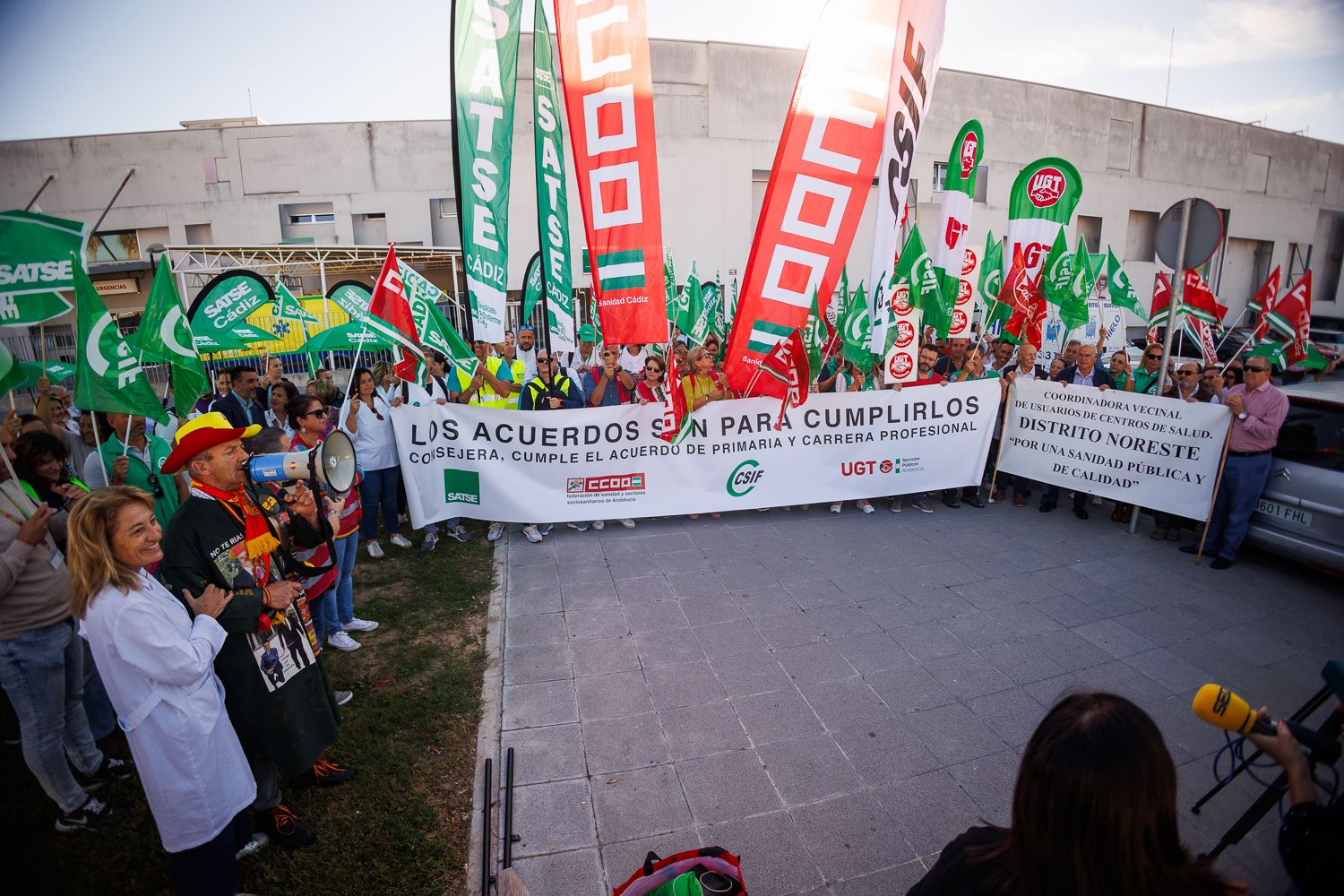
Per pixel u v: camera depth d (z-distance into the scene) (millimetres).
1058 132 24594
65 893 2756
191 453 2648
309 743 2938
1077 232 25656
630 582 5520
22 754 3740
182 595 2520
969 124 7234
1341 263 31219
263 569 2840
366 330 6492
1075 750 1018
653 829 2980
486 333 6516
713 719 3729
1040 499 7734
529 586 5484
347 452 3176
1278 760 1510
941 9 5672
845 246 5961
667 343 6344
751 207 21234
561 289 8047
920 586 5359
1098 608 4977
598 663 4312
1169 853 1028
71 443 5402
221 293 9695
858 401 6809
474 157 6137
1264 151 28438
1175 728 3637
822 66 5582
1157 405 6078
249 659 2758
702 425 6555
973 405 7066
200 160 20688
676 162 20281
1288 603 5062
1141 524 6828
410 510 6184
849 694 3928
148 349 4277
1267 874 2701
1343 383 6219
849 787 3207
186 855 2400
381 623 4926
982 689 3977
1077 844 1014
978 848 1245
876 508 7371
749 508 6840
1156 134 26281
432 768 3412
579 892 2680
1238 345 17359
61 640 3014
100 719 3627
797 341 6207
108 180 20516
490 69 6039
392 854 2883
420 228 21422
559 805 3131
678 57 19922
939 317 7723
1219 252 28281
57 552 3180
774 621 4805
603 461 6484
